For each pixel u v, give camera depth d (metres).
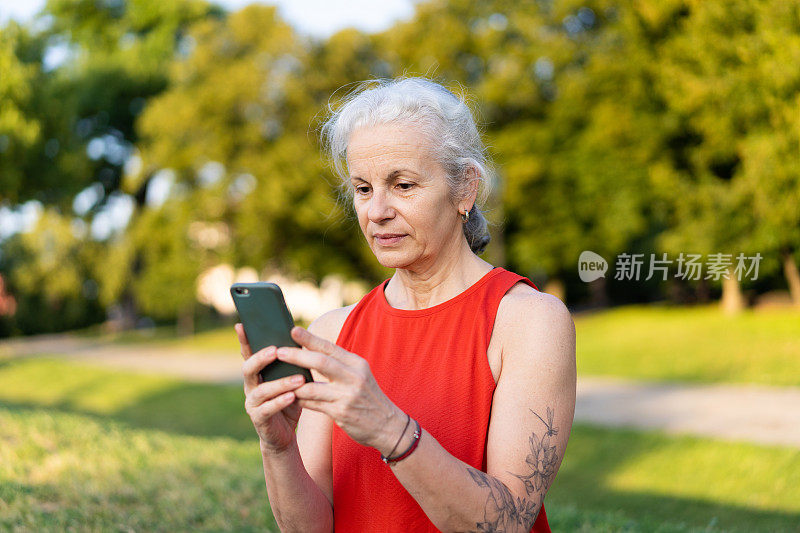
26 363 20.62
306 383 1.20
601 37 20.59
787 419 8.55
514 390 1.33
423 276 1.48
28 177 18.89
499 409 1.34
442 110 1.40
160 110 23.47
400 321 1.48
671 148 18.95
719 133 16.59
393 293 1.58
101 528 3.28
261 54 22.30
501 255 22.36
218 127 22.58
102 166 30.83
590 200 22.08
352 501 1.44
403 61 21.64
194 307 30.69
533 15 21.16
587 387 12.20
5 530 3.19
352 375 1.16
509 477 1.28
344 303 29.17
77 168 20.33
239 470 4.84
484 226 1.59
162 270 27.16
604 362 14.59
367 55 23.25
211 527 3.55
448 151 1.39
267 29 22.75
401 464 1.18
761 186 15.48
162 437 6.17
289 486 1.39
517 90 20.77
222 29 23.62
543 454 1.29
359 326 1.56
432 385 1.40
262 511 3.84
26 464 4.50
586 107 20.95
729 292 19.84
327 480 1.53
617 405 10.36
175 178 24.44
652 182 19.50
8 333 33.72
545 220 23.02
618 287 29.39
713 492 6.36
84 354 23.69
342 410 1.16
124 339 29.73
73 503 3.74
